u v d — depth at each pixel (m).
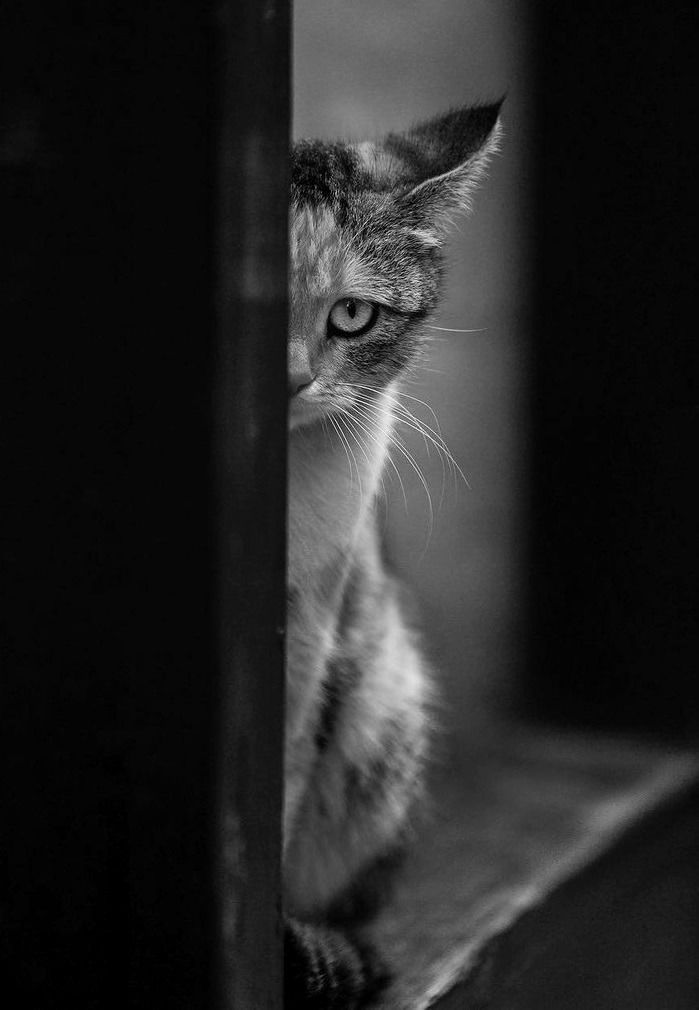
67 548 0.78
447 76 2.46
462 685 2.53
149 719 0.77
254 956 0.83
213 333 0.73
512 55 2.41
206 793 0.77
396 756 1.66
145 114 0.72
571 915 1.72
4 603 0.80
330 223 1.39
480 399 2.50
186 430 0.74
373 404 1.48
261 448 0.78
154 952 0.79
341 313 1.42
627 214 2.37
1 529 0.79
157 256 0.73
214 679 0.76
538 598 2.67
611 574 2.55
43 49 0.73
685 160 2.25
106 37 0.72
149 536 0.76
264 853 0.83
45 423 0.77
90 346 0.75
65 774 0.80
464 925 1.49
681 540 2.44
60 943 0.82
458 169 1.50
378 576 1.68
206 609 0.75
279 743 0.84
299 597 1.36
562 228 2.46
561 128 2.43
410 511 2.17
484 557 2.57
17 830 0.82
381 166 1.50
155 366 0.74
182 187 0.72
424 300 1.53
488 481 2.57
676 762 2.42
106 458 0.76
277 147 0.77
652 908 2.05
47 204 0.75
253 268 0.75
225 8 0.71
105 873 0.80
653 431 2.44
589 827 1.97
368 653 1.62
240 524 0.76
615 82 2.33
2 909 0.83
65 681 0.79
